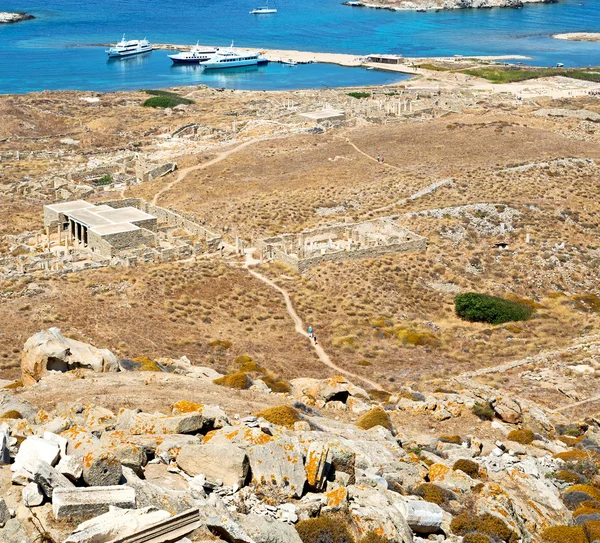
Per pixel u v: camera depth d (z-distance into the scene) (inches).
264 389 2091.5
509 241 4581.7
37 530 889.5
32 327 3036.4
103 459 991.6
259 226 4670.3
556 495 1598.2
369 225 4527.6
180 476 1159.0
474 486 1460.4
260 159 6082.7
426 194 5206.7
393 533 1128.2
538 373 2817.4
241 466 1146.0
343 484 1237.7
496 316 3644.2
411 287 3932.1
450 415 2133.4
